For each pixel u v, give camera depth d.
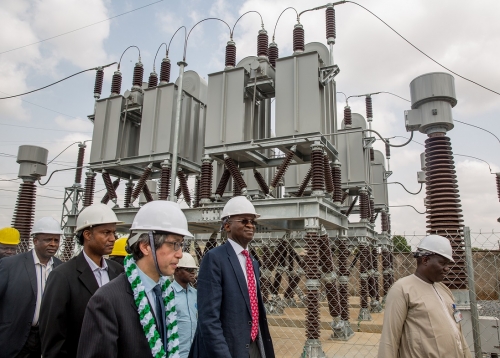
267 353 3.47
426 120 6.11
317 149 8.98
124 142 12.63
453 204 5.73
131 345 2.20
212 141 10.38
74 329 3.06
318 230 8.61
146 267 2.41
